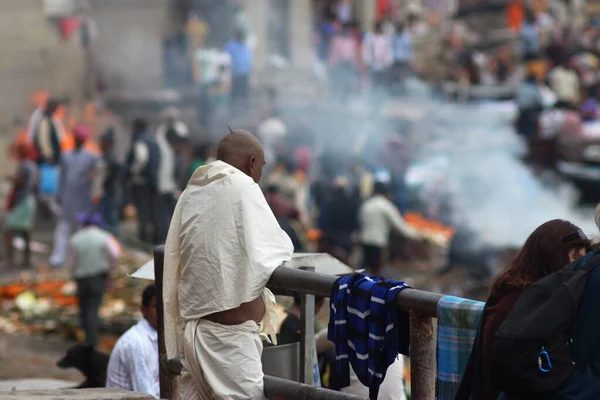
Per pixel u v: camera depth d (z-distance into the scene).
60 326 18.28
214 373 6.50
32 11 33.72
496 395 5.36
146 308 9.43
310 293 6.40
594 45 54.00
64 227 23.55
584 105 44.09
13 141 31.14
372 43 44.03
